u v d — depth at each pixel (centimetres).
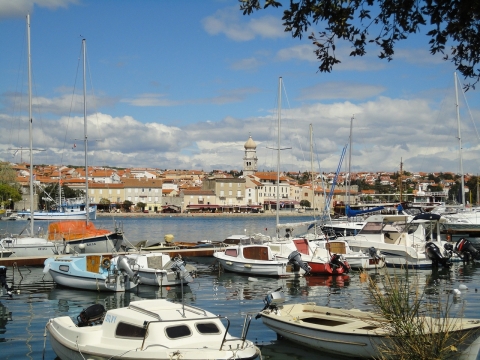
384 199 12025
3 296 2373
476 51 945
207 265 3500
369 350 1300
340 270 2970
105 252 3678
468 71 961
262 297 2331
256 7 891
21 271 3117
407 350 1033
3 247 3400
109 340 1220
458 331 1166
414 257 3228
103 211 16012
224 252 3262
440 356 1017
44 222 9856
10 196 11069
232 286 2661
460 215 4803
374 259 3148
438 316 1088
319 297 2323
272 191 18000
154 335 1152
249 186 17650
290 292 2467
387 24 924
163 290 2514
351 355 1353
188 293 2447
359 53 946
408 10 898
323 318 1543
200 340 1164
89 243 3619
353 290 2509
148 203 16950
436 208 5616
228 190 17475
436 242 3475
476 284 2644
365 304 2131
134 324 1192
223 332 1207
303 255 3081
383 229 3541
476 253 3478
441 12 875
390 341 1133
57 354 1373
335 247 3303
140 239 6019
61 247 3506
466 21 859
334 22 898
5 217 10519
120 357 1143
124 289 2462
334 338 1372
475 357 1243
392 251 3328
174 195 17775
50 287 2605
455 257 3431
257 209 17138
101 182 17650
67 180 16662
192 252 3741
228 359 1088
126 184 16850
